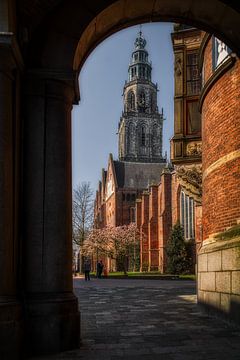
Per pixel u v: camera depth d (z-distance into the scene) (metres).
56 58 7.25
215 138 11.49
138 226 69.56
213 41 12.13
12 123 6.66
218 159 11.27
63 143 7.27
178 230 50.25
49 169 7.14
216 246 10.68
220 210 11.06
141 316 11.33
